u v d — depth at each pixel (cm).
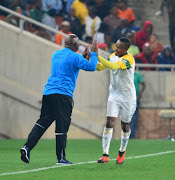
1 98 5075
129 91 2645
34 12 6322
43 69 5122
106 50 6172
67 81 2550
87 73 5284
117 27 6544
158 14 7294
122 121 2694
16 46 5094
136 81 5516
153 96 5681
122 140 2706
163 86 5684
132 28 6681
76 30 6381
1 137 5094
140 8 7331
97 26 6525
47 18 6378
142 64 5747
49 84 2566
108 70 5303
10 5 6306
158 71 5703
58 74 2555
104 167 2564
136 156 3334
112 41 6450
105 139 2669
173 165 2716
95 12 6631
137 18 7269
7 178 2080
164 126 5594
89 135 5294
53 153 3556
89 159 3106
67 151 3819
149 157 3250
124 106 2647
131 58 2600
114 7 6631
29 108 5122
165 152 3719
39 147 4119
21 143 4456
